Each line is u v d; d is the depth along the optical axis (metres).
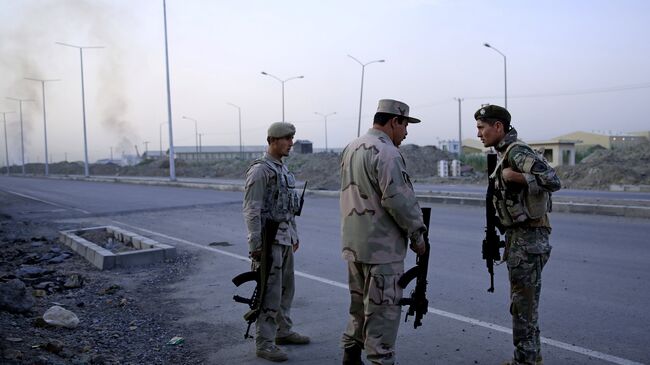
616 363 4.09
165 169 66.56
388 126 3.60
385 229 3.47
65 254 9.02
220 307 5.91
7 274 7.30
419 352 4.39
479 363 4.14
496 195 3.76
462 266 7.73
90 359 4.19
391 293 3.47
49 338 4.65
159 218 15.03
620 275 6.90
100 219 15.17
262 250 4.30
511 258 3.71
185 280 7.23
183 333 5.04
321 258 8.60
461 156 43.50
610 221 11.71
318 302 6.00
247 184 4.30
